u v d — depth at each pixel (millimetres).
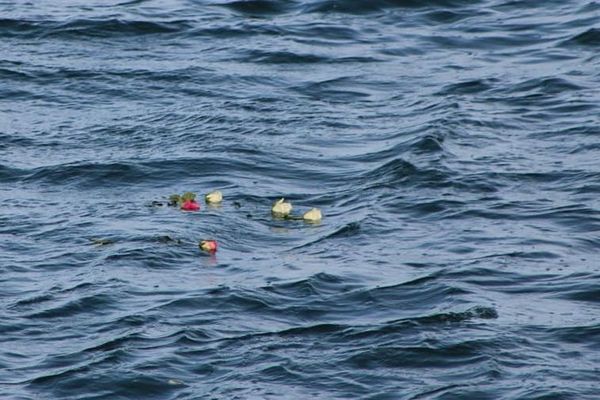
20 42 73688
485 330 41344
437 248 48062
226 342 40906
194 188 54719
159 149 58938
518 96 64625
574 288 44406
